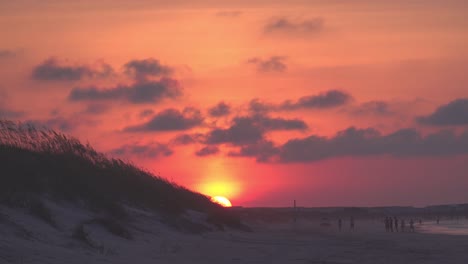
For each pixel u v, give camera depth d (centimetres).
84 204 4497
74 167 4981
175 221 5900
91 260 2892
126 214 4941
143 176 7056
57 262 2628
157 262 3344
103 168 6019
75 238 3425
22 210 3519
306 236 7850
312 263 4041
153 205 6134
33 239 3055
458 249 5753
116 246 3741
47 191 4228
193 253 4147
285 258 4303
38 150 4912
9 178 3831
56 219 3738
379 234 9844
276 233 8275
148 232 4834
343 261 4278
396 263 4300
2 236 2872
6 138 4688
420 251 5466
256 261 3984
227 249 4712
